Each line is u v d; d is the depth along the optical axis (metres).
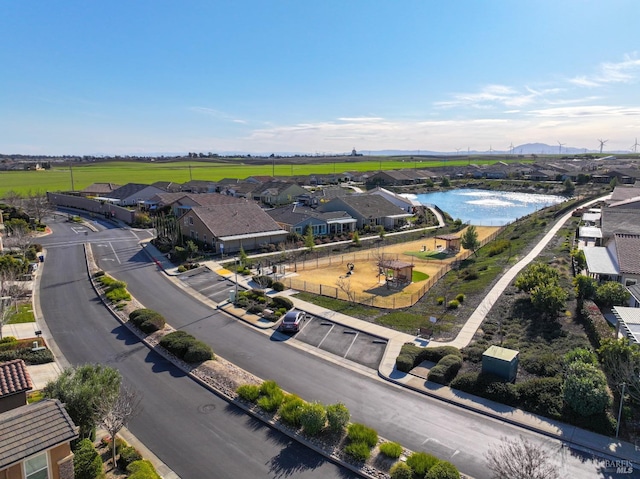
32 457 14.26
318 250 64.56
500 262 50.91
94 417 18.52
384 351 29.66
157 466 18.48
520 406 22.38
